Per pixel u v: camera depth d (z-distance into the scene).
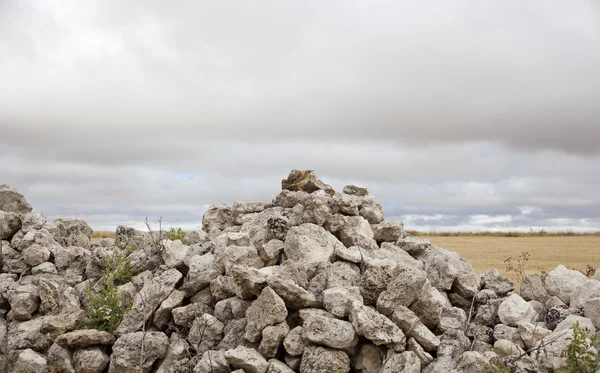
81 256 12.74
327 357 8.53
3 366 10.31
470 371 8.11
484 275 11.23
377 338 8.45
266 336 8.80
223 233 12.82
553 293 10.61
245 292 9.59
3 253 13.46
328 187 14.34
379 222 13.20
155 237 12.91
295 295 9.17
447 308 9.93
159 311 10.14
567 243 46.75
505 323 9.49
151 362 9.52
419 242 12.10
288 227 11.79
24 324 10.91
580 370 7.82
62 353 9.88
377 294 9.58
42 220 14.74
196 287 10.47
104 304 10.68
